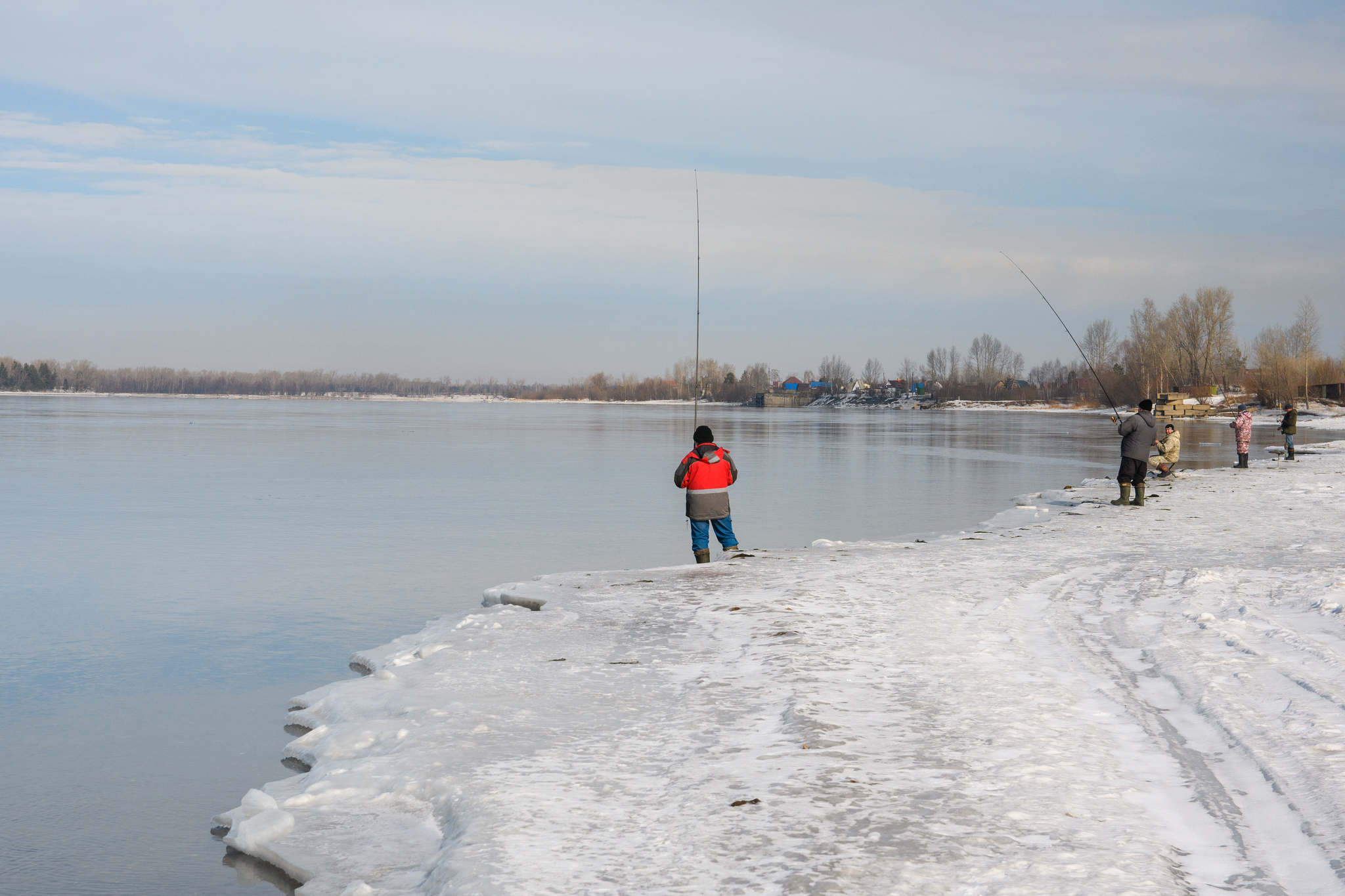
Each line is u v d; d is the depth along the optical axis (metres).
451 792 4.40
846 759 4.69
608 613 8.59
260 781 5.79
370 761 4.98
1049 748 4.81
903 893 3.28
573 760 4.81
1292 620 7.68
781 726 5.27
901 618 8.20
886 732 5.11
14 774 5.93
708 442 12.09
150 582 12.56
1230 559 11.23
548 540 16.42
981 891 3.29
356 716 6.05
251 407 143.88
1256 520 15.32
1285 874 3.44
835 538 16.28
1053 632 7.61
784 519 19.02
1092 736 5.00
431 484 26.45
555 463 34.41
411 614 10.70
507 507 21.02
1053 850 3.62
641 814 4.07
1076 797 4.17
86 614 10.70
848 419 99.62
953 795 4.20
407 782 4.61
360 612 10.80
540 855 3.66
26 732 6.76
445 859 3.69
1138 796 4.19
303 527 17.88
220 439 49.25
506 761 4.82
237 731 6.73
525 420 90.94
